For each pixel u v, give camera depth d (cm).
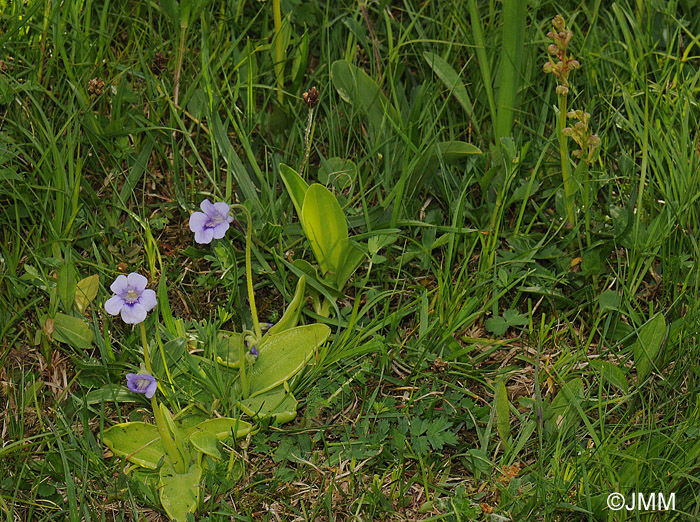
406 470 230
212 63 304
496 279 260
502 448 237
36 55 292
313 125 288
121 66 303
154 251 271
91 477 222
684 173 270
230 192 271
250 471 229
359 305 272
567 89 245
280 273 262
